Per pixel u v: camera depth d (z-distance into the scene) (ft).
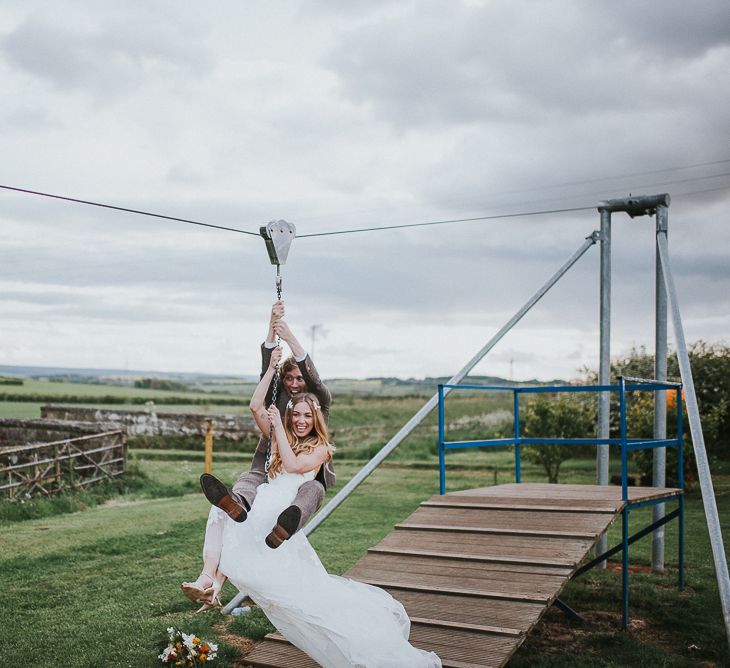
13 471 52.95
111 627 23.88
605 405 32.24
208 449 64.80
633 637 23.86
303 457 17.06
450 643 18.38
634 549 35.78
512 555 21.99
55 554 34.50
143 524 42.22
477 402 110.01
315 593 16.66
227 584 28.91
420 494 54.60
